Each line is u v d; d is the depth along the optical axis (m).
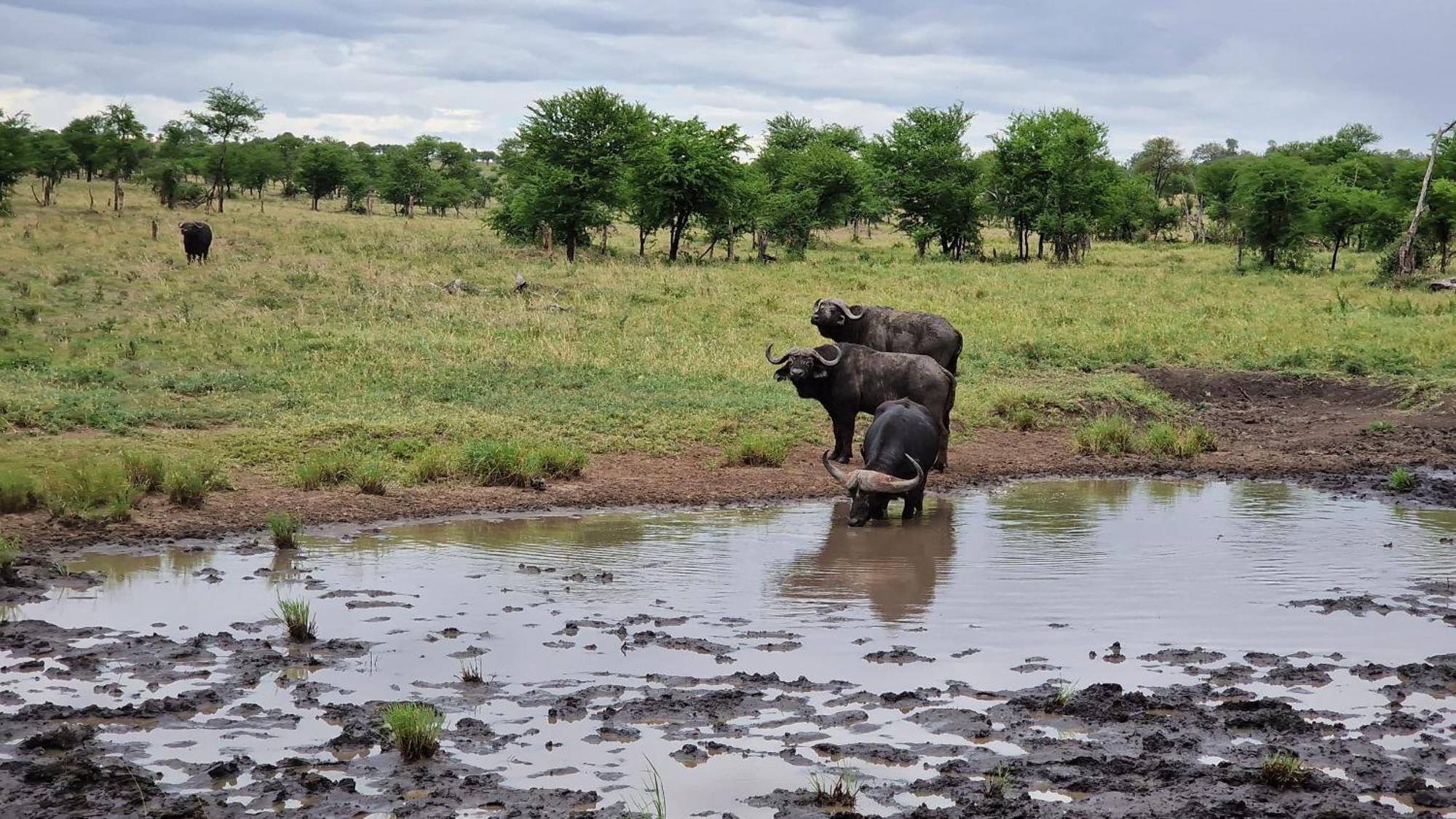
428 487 14.55
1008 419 19.70
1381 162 69.19
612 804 6.11
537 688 7.82
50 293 25.42
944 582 10.55
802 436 17.56
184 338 22.19
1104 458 17.70
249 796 6.14
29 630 8.77
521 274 32.16
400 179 78.94
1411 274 37.44
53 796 6.04
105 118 73.44
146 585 10.23
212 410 17.25
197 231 31.48
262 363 20.62
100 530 12.08
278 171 78.12
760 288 33.22
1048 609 9.72
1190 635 9.05
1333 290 35.38
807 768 6.59
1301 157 81.62
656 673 8.12
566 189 41.44
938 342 17.00
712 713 7.36
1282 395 22.30
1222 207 68.56
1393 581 10.69
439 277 31.78
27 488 12.66
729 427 17.69
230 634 8.83
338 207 83.56
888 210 60.12
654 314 27.73
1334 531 12.84
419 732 6.67
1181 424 20.48
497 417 17.55
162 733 6.99
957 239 55.56
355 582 10.45
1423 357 23.41
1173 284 37.22
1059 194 52.94
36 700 7.46
